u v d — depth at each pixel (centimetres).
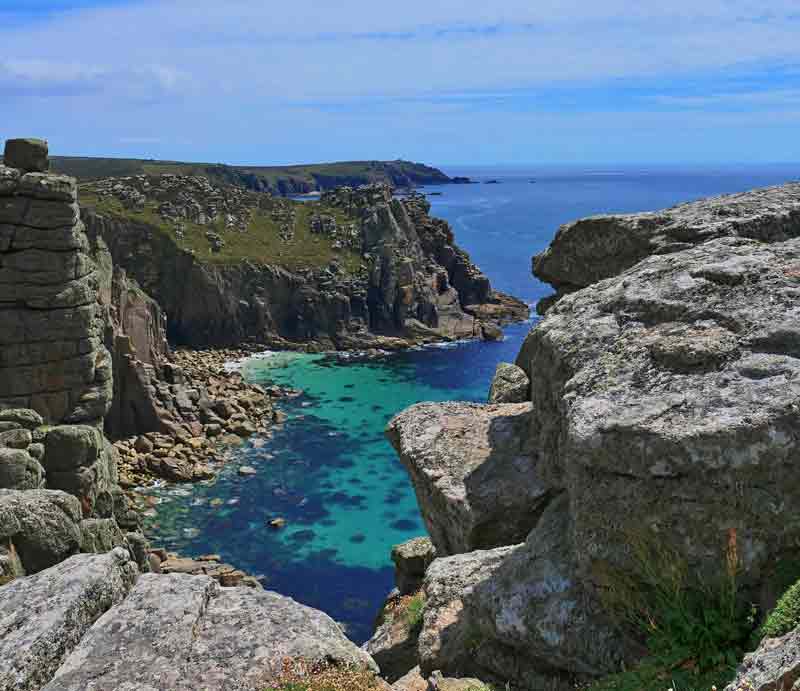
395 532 5206
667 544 779
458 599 1164
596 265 1597
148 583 877
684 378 851
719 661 716
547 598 956
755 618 729
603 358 958
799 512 725
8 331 3684
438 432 1581
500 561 1184
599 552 835
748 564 743
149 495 5688
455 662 1061
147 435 6556
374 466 6450
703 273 1009
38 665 727
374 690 731
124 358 6656
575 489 861
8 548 1430
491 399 1883
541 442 1134
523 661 979
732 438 747
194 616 814
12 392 3709
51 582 831
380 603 4297
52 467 3275
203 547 4925
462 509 1352
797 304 877
